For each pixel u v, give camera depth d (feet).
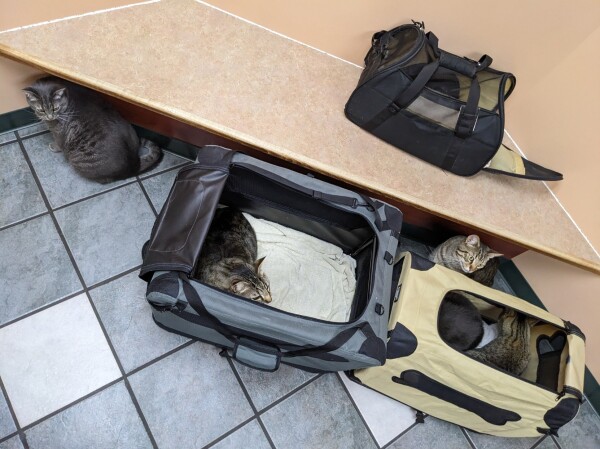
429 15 4.52
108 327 4.52
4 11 3.97
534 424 4.10
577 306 5.09
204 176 3.93
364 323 3.79
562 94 4.53
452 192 4.74
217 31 4.80
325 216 4.74
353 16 4.63
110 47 4.40
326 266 4.94
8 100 4.73
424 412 4.67
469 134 4.27
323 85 4.87
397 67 4.06
